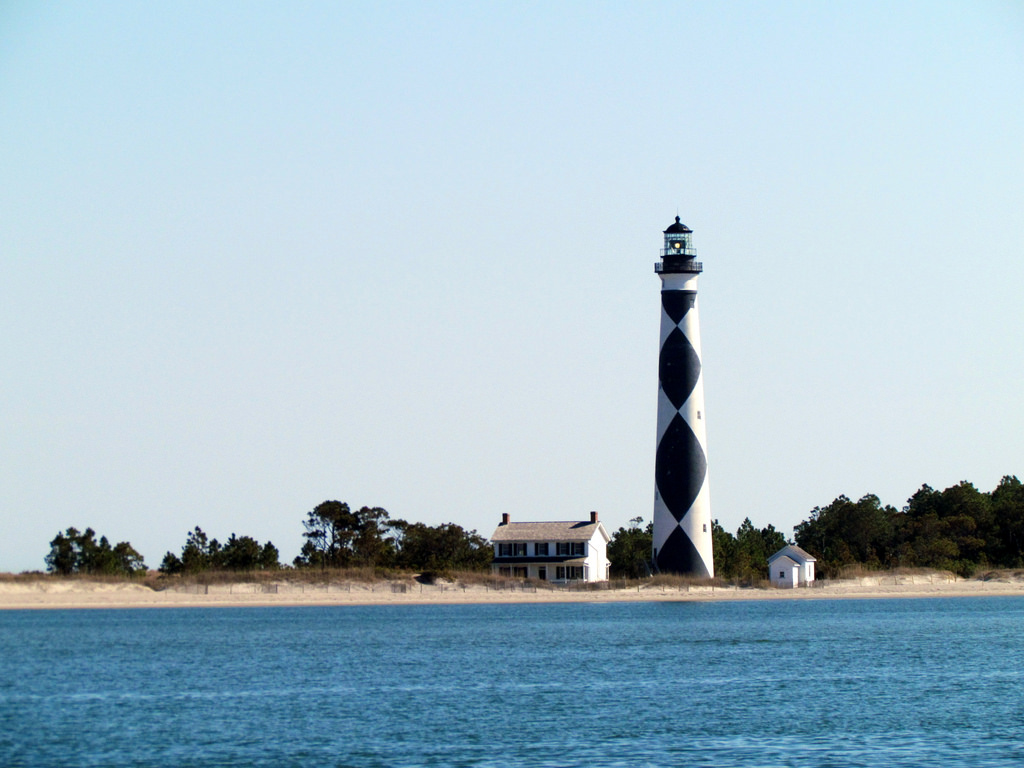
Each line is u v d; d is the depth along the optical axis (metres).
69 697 119.75
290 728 102.06
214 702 116.31
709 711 110.44
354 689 125.06
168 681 131.38
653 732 100.12
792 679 132.88
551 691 123.50
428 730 101.12
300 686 127.38
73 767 87.94
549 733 99.69
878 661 150.00
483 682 130.50
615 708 112.25
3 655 156.38
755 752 92.38
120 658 153.50
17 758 90.75
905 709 111.31
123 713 109.88
